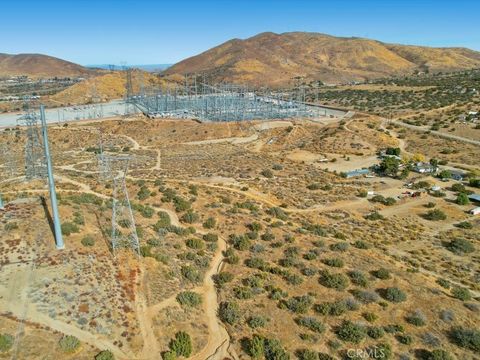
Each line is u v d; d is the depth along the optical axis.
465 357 38.88
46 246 46.19
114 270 45.44
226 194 87.38
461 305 47.81
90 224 54.16
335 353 38.81
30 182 84.31
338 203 95.44
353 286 49.41
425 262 66.06
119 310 40.28
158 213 68.06
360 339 40.00
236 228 65.06
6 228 47.91
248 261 54.22
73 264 43.88
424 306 46.28
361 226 81.25
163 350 37.12
